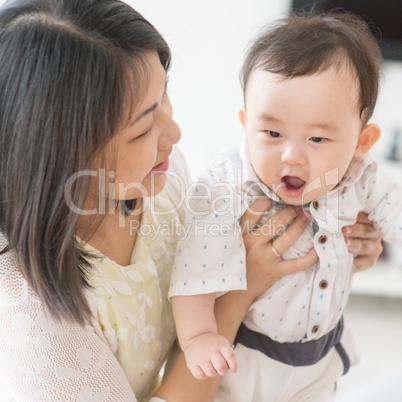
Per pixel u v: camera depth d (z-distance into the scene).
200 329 0.80
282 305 0.86
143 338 0.79
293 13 1.05
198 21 2.25
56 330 0.64
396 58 2.14
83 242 0.72
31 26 0.58
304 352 0.89
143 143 0.67
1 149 0.60
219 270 0.81
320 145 0.78
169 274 0.88
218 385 0.83
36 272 0.62
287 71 0.77
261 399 0.91
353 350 1.06
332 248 0.85
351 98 0.78
